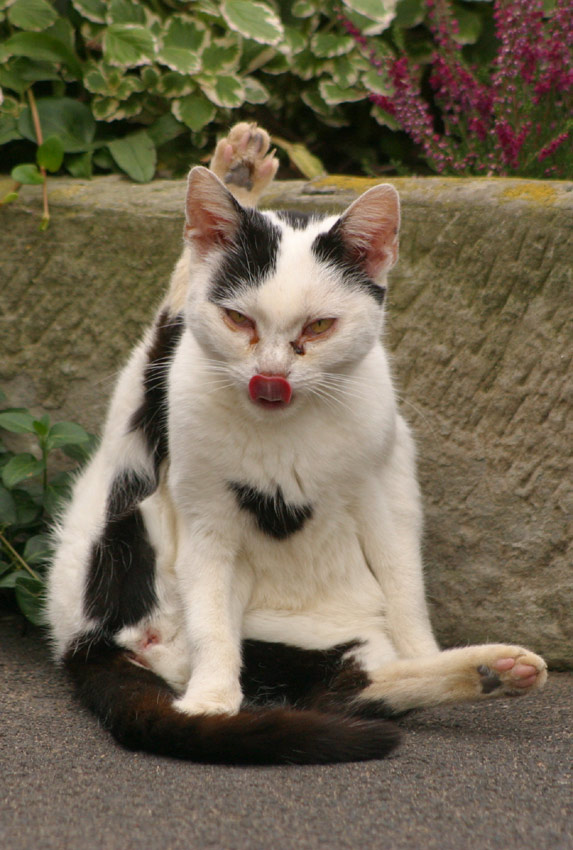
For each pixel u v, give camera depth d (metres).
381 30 7.00
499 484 5.31
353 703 4.31
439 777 3.61
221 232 4.37
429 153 6.58
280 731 3.80
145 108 7.06
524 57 6.35
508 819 3.21
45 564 5.86
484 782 3.54
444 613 5.44
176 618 4.75
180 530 4.67
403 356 5.48
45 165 6.13
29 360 6.18
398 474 4.80
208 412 4.35
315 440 4.38
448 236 5.35
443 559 5.43
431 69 7.49
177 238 5.89
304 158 7.04
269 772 3.70
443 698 4.21
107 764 3.78
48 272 6.11
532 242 5.17
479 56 7.51
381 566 4.72
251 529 4.53
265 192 5.91
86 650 4.76
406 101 6.70
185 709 4.10
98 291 6.05
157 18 7.02
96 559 4.87
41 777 3.60
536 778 3.59
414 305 5.45
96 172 6.96
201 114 6.95
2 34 6.94
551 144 6.16
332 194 5.74
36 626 5.82
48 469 6.24
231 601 4.57
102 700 4.32
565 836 3.08
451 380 5.39
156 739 3.88
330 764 3.79
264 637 4.66
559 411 5.18
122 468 5.11
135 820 3.19
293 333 4.18
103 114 6.87
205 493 4.45
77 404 6.15
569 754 3.88
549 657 5.23
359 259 4.34
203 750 3.81
